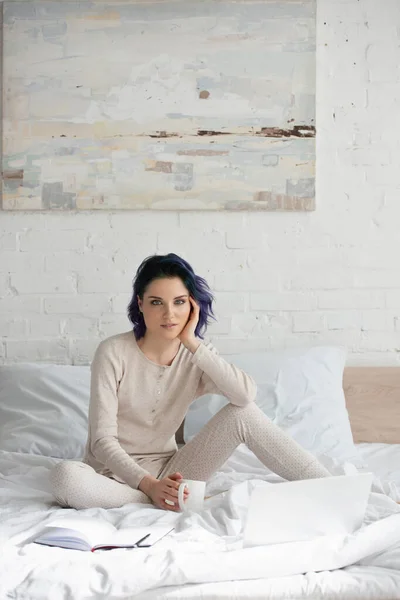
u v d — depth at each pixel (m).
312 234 3.13
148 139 3.10
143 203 3.10
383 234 3.13
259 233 3.13
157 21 3.08
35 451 2.59
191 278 2.21
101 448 2.10
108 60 3.09
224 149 3.10
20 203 3.10
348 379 3.05
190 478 2.18
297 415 2.68
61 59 3.08
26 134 3.09
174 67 3.09
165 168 3.10
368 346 3.13
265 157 3.10
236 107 3.10
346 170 3.13
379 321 3.13
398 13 3.11
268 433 2.13
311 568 1.51
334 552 1.53
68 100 3.09
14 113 3.09
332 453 2.53
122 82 3.09
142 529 1.71
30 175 3.10
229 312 3.12
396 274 3.13
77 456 2.59
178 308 2.19
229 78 3.09
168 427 2.27
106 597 1.40
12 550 1.56
